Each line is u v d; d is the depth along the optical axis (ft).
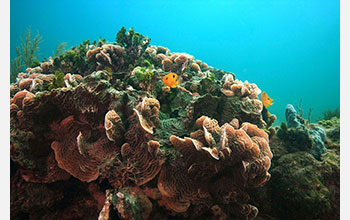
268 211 11.30
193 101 10.00
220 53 311.06
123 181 8.15
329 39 248.52
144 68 12.11
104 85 9.34
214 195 8.24
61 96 9.18
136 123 8.73
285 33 276.41
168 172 8.18
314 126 15.40
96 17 214.69
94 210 9.62
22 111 9.14
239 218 8.61
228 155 7.32
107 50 14.78
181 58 14.39
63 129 9.62
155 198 8.11
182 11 272.72
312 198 10.15
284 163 12.00
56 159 9.01
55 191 9.45
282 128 13.88
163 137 8.95
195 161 7.94
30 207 8.73
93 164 8.80
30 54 31.24
